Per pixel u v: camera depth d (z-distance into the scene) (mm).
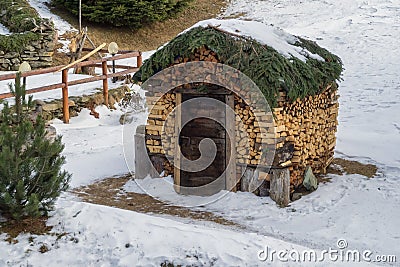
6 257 4770
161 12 20906
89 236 5098
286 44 7719
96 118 12258
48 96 12391
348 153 9133
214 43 7047
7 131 5227
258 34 7418
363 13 22031
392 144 9641
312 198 7094
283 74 6867
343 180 7746
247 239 5250
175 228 5285
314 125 7824
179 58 7348
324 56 8289
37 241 4988
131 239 5035
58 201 5836
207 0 25172
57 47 17875
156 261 4770
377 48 18031
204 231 5332
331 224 6301
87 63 12422
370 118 11906
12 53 15438
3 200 5094
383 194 7164
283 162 6969
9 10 17188
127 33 20719
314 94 7578
